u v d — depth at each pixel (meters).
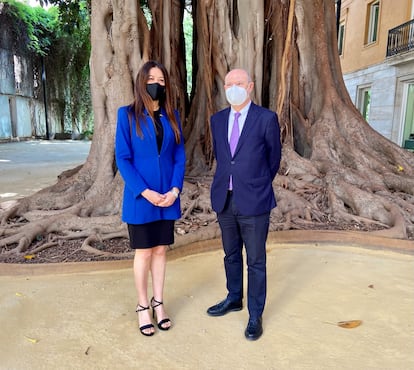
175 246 4.36
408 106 16.20
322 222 5.36
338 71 7.89
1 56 21.75
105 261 3.92
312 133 7.13
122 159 2.54
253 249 2.62
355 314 3.01
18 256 4.05
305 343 2.60
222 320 2.90
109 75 5.81
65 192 5.82
